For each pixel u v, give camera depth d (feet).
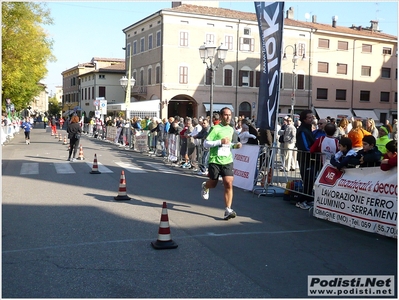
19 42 102.17
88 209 26.84
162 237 19.13
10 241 19.93
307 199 28.43
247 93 154.92
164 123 65.31
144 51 158.30
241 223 24.00
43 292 14.29
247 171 35.27
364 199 22.17
